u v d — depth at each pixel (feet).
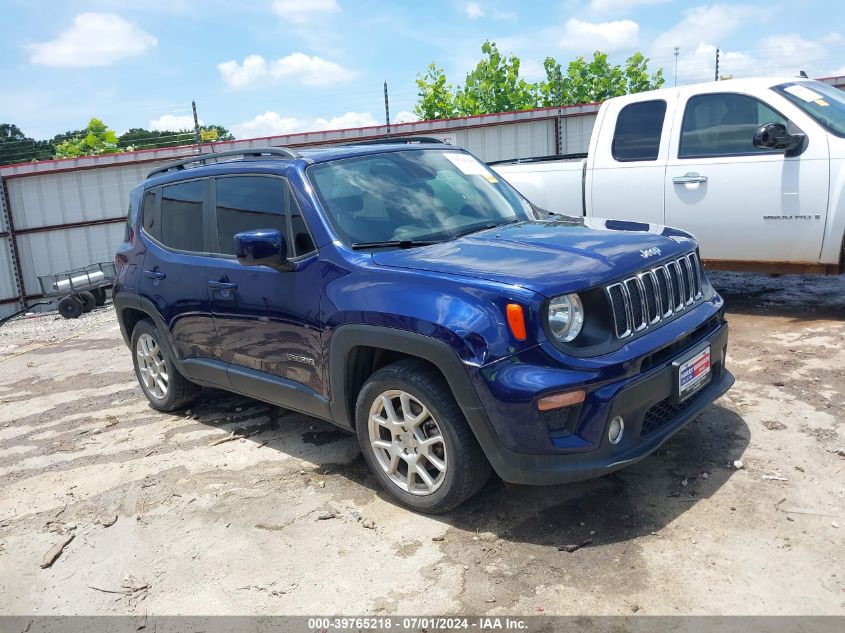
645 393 9.85
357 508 11.76
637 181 21.29
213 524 11.77
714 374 11.96
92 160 48.52
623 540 9.97
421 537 10.66
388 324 10.60
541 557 9.80
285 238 12.88
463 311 9.86
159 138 52.49
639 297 10.36
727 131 19.89
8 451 16.67
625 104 21.80
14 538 12.18
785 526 9.93
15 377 24.80
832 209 18.28
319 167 13.07
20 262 48.98
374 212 12.64
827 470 11.32
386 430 11.76
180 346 15.81
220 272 14.10
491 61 76.79
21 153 52.95
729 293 24.12
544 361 9.45
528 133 51.75
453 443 10.36
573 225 13.05
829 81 48.19
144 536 11.68
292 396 13.03
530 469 9.68
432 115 72.95
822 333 18.20
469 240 11.97
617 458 9.72
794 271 19.49
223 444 15.16
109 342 29.22
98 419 18.17
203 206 14.92
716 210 20.03
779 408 13.76
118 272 17.57
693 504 10.69
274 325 12.87
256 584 9.96
